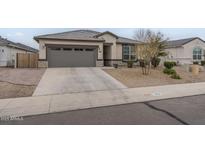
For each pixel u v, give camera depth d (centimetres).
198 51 2969
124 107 666
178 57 2889
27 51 3347
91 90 968
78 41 2059
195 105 689
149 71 1698
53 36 2100
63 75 1402
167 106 676
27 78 1248
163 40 2006
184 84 1231
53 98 799
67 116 566
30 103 717
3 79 1195
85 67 2011
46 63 1955
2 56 2308
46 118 549
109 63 2372
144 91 969
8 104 700
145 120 527
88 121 523
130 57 2439
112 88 1027
